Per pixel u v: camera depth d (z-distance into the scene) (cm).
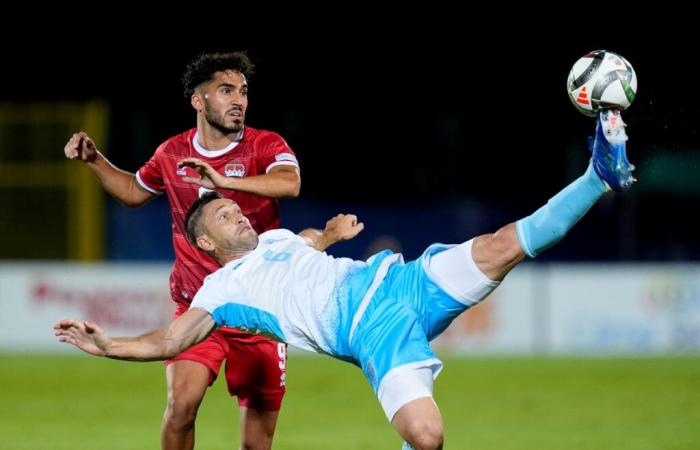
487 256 2116
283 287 2216
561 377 5678
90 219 7444
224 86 2542
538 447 3606
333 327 2173
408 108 10194
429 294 2167
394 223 7906
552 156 9419
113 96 9950
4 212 7444
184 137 2630
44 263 7444
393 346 2109
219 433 3912
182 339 2189
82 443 3716
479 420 4262
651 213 7969
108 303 6875
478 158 9500
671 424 4128
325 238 2448
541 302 6944
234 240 2327
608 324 6925
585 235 7900
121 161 8388
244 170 2589
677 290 6919
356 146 9138
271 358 2636
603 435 3862
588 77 2050
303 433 3906
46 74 9950
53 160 7400
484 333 6938
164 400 4891
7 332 6969
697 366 6122
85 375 5816
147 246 7638
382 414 4409
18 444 3691
